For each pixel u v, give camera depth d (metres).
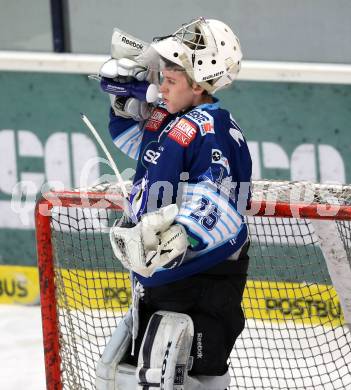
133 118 10.04
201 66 9.09
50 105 16.56
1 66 16.66
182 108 9.36
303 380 11.87
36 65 16.48
